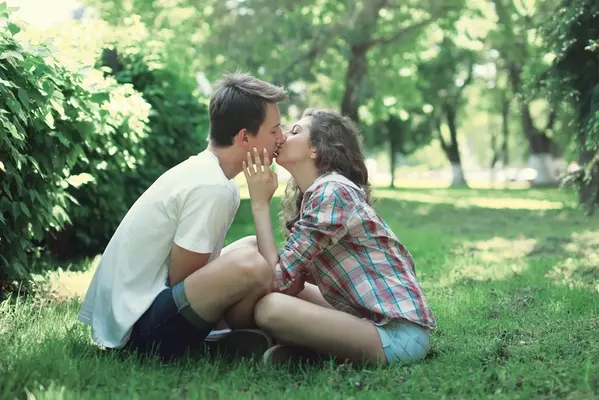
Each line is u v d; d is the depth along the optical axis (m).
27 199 5.69
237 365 3.83
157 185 3.95
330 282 3.99
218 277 3.72
